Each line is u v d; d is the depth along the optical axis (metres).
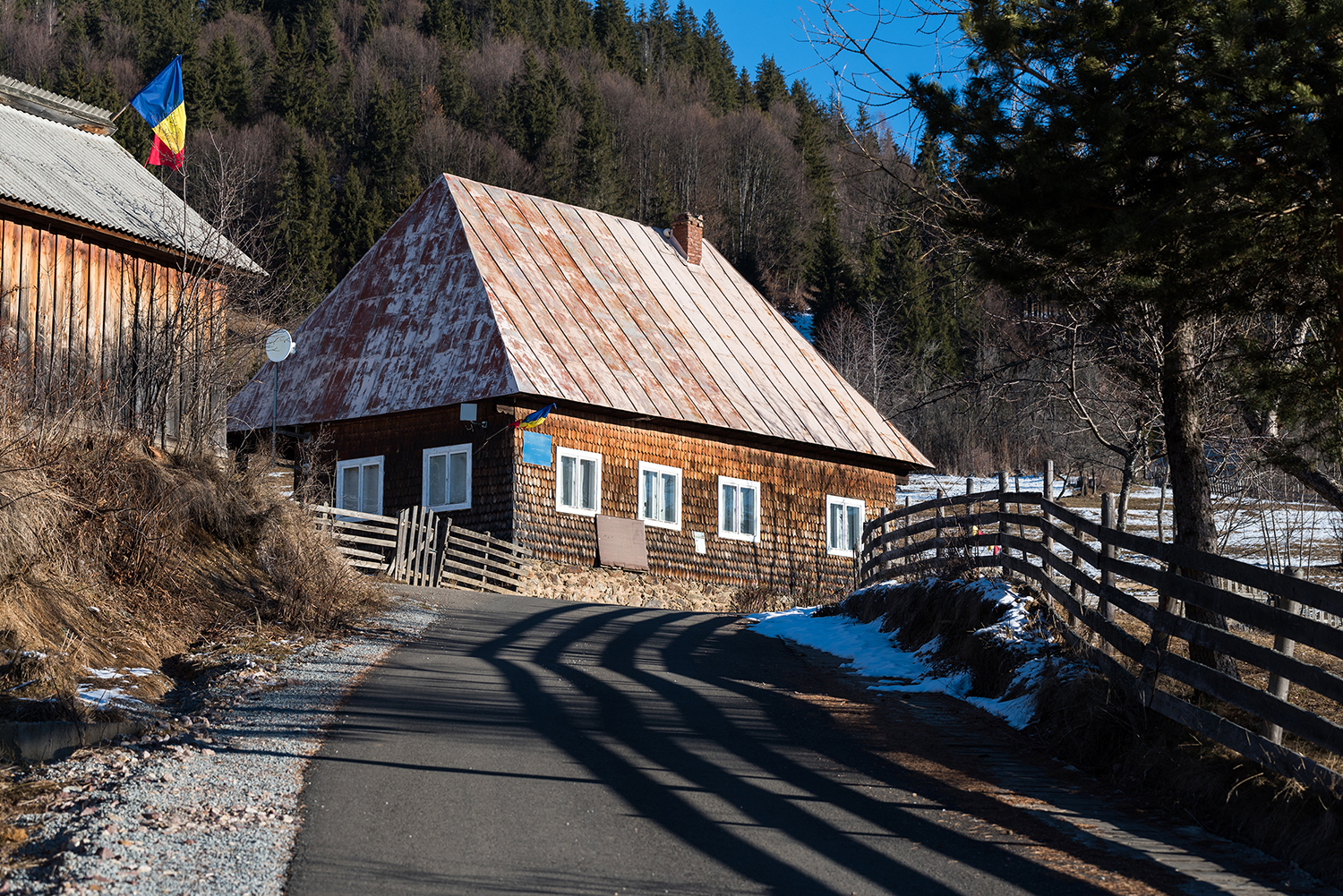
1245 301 9.80
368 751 8.24
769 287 89.75
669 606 25.91
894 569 17.52
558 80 99.81
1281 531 25.25
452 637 14.12
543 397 23.89
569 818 6.97
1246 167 8.68
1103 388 19.14
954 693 12.07
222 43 83.88
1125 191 9.25
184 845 6.01
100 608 11.62
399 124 83.25
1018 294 10.88
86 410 14.30
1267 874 6.75
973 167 10.10
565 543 24.50
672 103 107.75
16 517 11.05
